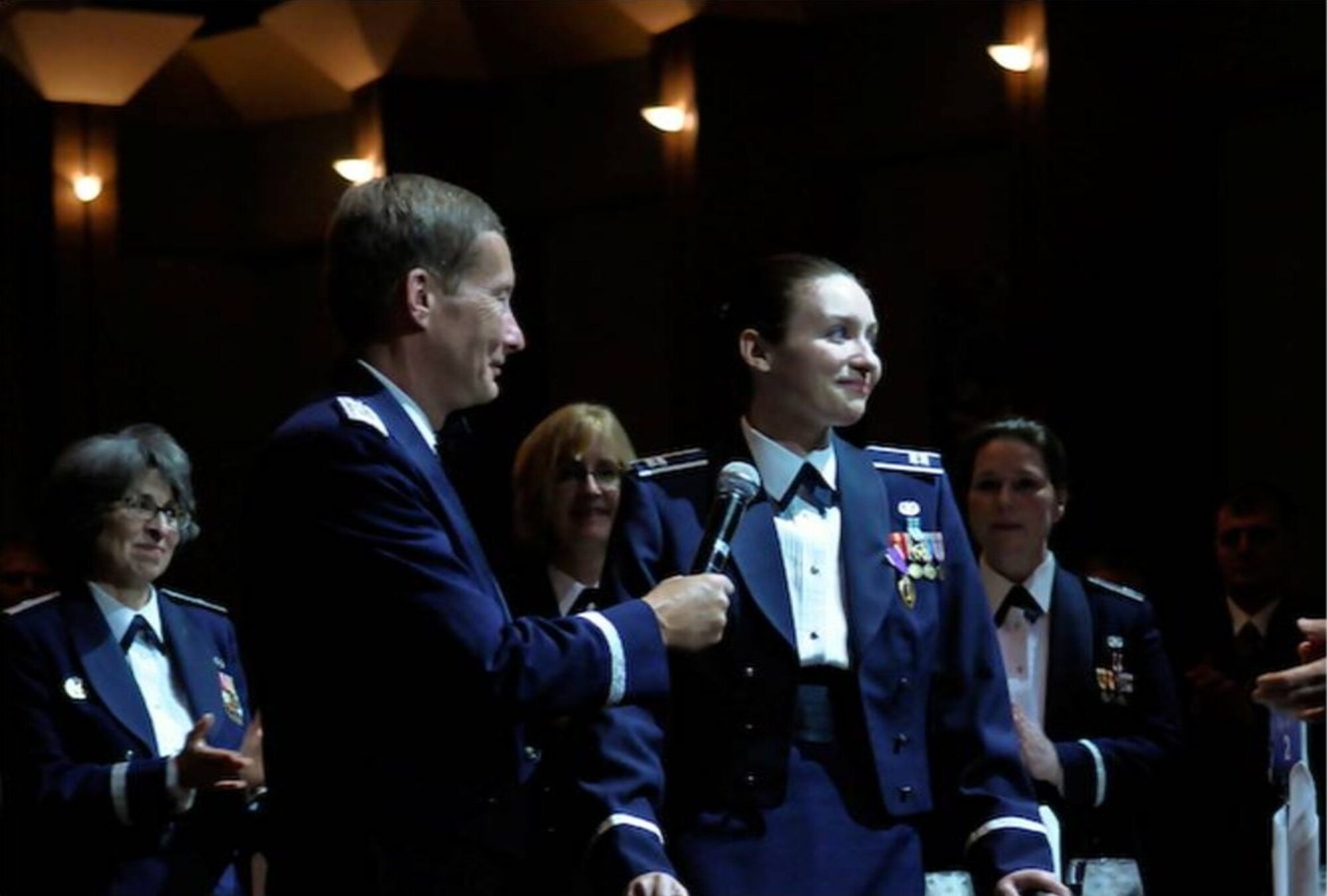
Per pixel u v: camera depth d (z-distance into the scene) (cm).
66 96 1762
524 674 484
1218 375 1340
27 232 1769
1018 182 1356
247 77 1830
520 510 772
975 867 564
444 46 1688
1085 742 712
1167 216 1352
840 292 577
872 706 561
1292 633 913
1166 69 1355
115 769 692
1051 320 1340
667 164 1530
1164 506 1333
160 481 735
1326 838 750
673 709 563
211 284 1866
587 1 1597
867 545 573
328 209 1827
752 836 553
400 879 480
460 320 503
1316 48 1298
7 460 1764
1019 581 738
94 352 1775
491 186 1712
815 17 1519
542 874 547
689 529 570
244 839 719
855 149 1495
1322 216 1305
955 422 1439
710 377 1501
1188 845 872
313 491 487
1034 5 1347
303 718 486
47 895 706
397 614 481
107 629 727
